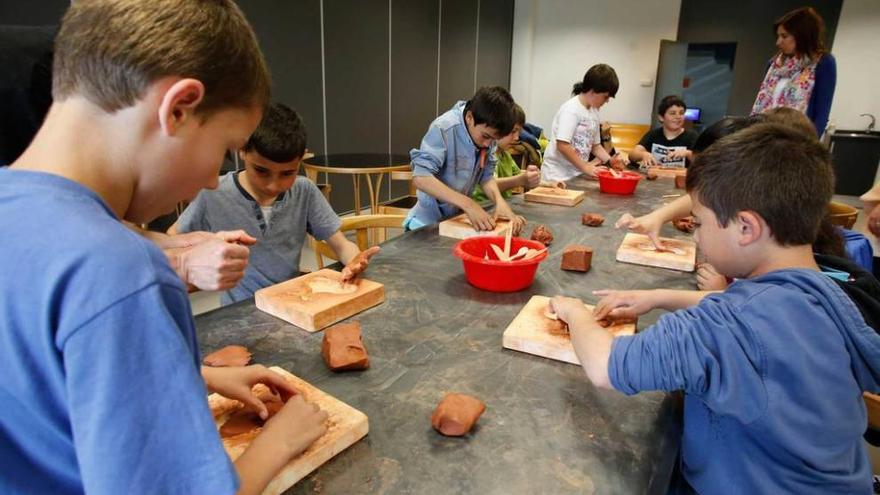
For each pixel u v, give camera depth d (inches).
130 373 15.7
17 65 37.4
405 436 28.6
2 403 17.0
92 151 18.2
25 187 16.8
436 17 230.2
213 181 21.3
